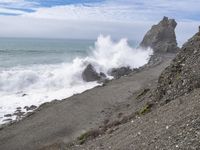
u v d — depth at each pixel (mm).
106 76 74688
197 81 20797
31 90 59500
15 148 29812
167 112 17312
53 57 109875
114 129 21688
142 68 75875
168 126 14375
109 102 42438
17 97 53875
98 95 46469
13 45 169125
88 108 40219
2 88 58688
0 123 39844
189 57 25234
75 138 28703
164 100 22094
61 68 76688
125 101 40938
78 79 68000
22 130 34156
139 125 18328
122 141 16828
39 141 30625
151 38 114250
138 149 14062
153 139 14047
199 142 11195
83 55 118625
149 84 46469
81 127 33344
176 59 27172
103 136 21297
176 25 122312
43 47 162250
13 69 75688
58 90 60375
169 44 108312
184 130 12805
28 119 38344
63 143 27797
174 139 12586
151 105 23406
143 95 36219
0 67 80125
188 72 22656
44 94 56656
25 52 126375
